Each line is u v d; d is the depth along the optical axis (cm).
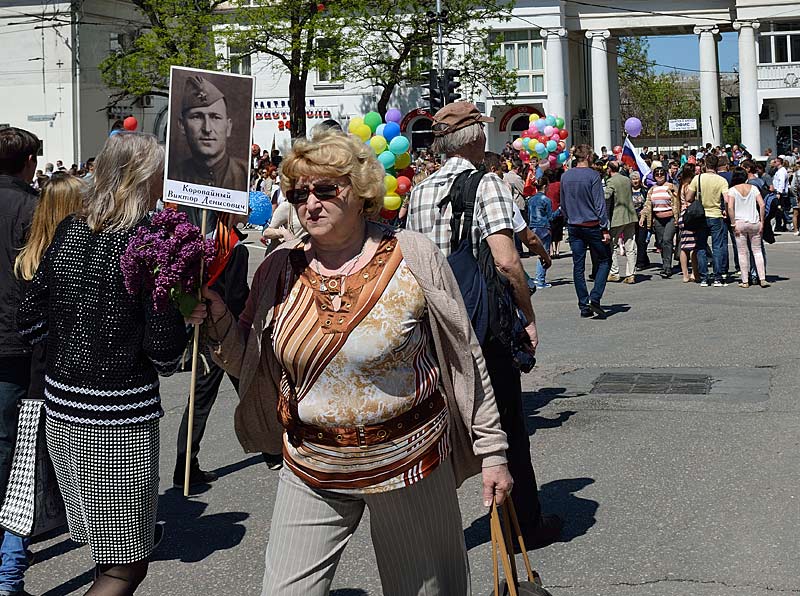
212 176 359
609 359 1008
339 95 4634
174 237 333
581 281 1300
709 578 466
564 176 1291
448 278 321
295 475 317
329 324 307
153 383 368
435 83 2531
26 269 454
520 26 4666
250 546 542
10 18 4472
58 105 4431
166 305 341
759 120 4875
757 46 4822
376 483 310
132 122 1170
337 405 308
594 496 591
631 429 735
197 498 629
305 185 307
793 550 495
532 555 504
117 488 362
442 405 323
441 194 484
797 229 2680
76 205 458
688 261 1748
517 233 544
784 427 720
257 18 3472
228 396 932
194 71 356
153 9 3616
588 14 4884
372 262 313
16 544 462
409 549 322
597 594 456
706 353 1012
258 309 324
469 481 630
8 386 481
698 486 598
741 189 1514
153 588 488
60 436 369
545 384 906
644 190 2025
